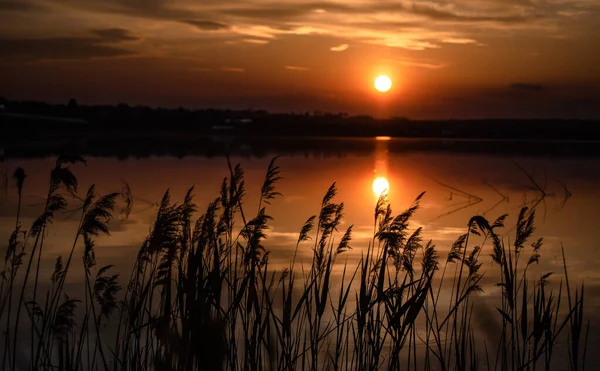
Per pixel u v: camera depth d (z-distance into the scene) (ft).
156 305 31.24
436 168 185.78
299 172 164.45
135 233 65.77
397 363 22.20
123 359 22.12
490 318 34.78
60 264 22.49
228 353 21.08
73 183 20.81
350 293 39.42
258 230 21.94
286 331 22.41
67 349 19.74
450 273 45.88
